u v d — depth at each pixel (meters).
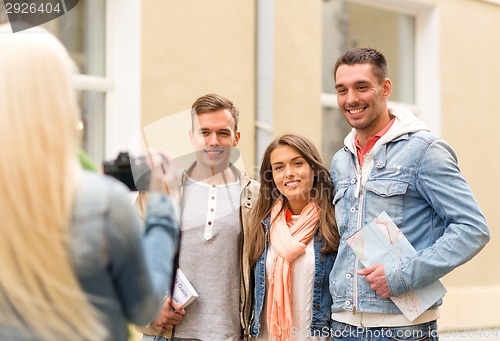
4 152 1.62
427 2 7.13
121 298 1.80
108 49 5.34
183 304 3.23
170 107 5.39
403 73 7.29
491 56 7.57
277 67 6.01
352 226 3.07
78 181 1.71
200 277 3.28
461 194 2.90
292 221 3.37
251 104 5.80
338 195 3.18
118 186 1.77
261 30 5.88
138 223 1.78
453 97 7.28
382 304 2.97
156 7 5.33
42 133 1.65
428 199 2.97
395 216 2.99
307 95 6.23
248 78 5.80
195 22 5.52
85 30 5.23
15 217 1.61
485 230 2.89
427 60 7.26
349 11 6.80
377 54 3.12
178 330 3.29
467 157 7.33
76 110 1.75
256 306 3.32
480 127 7.45
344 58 3.13
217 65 5.63
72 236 1.67
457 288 7.06
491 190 7.47
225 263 3.30
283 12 6.05
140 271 1.77
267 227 3.36
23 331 1.66
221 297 3.28
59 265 1.65
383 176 3.03
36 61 1.69
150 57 5.30
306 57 6.21
